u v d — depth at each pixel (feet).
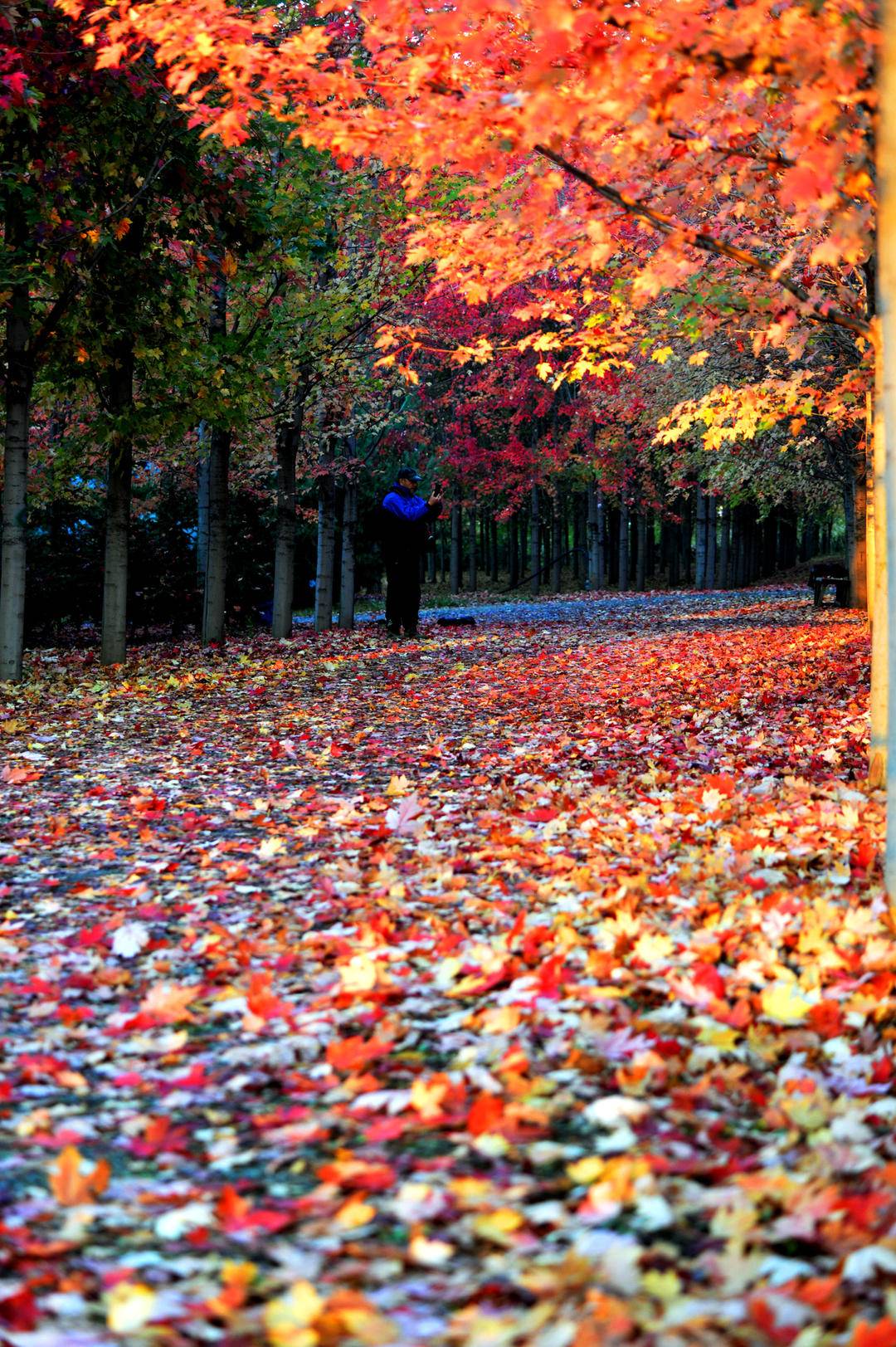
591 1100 10.50
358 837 22.00
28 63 34.86
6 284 40.06
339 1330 6.96
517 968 13.75
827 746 29.14
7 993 13.85
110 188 42.83
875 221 17.60
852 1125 9.72
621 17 15.60
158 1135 10.00
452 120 17.88
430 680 47.01
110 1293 7.47
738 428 28.53
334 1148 9.83
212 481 59.93
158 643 69.92
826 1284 7.27
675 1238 8.16
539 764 28.86
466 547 204.44
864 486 70.38
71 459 54.80
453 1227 8.38
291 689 44.80
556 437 133.28
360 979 13.46
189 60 18.76
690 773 27.04
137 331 43.55
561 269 22.59
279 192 49.83
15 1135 10.13
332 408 65.00
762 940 14.24
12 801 25.89
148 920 17.02
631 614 88.84
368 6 17.71
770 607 90.38
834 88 14.85
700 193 19.67
